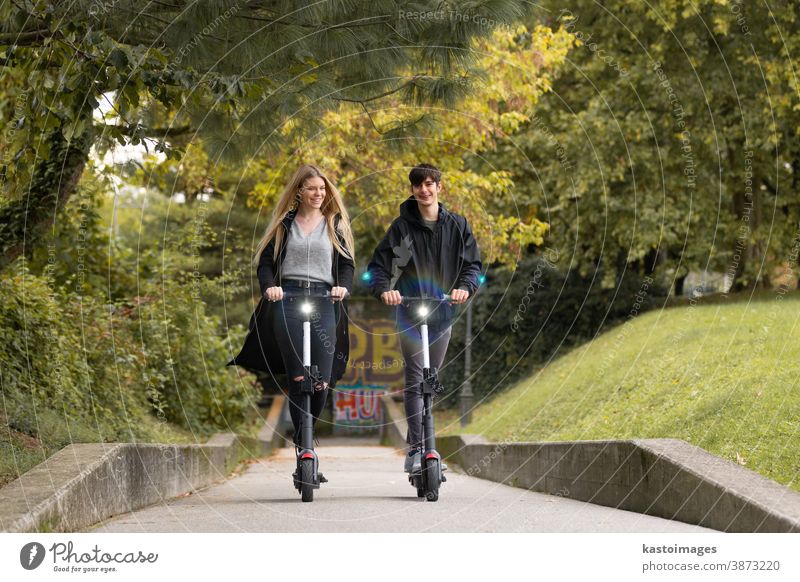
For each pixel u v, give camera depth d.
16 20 13.02
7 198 15.66
